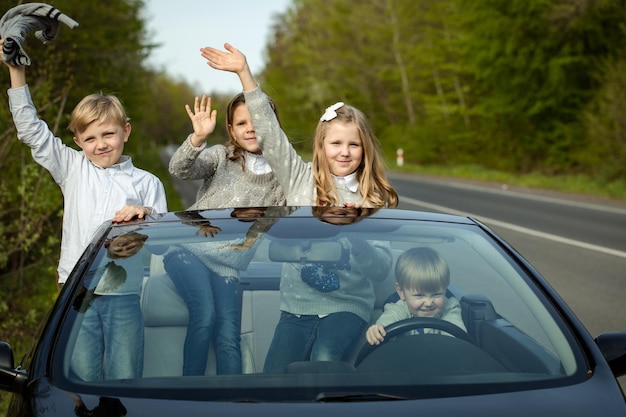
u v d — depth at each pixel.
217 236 3.03
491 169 39.19
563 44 34.00
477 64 35.59
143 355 2.62
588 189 25.20
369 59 59.69
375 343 2.71
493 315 2.75
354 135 4.06
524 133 36.06
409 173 40.00
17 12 4.17
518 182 29.78
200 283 2.83
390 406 2.23
